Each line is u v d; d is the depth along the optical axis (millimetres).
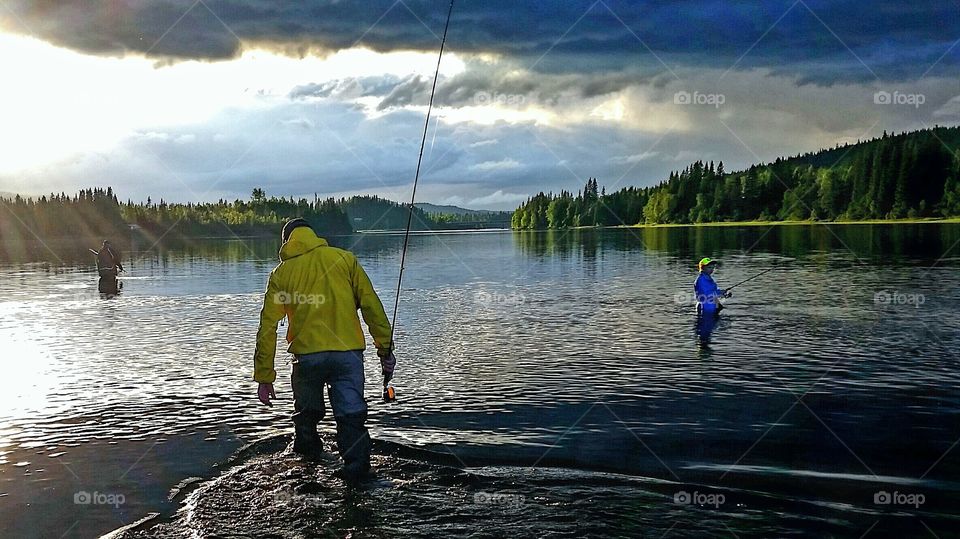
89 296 19188
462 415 6547
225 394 7574
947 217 81000
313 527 4094
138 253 54188
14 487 4867
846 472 4980
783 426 6109
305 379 5332
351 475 4887
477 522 4137
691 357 9180
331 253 5438
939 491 4594
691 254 34531
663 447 5562
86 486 4875
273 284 5371
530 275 23906
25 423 6508
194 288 21281
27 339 11695
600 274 23609
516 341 10688
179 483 4898
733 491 4598
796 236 54500
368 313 5500
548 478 4852
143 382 8219
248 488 4695
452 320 13164
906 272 20953
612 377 8078
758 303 14430
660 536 3938
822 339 10336
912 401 6875
